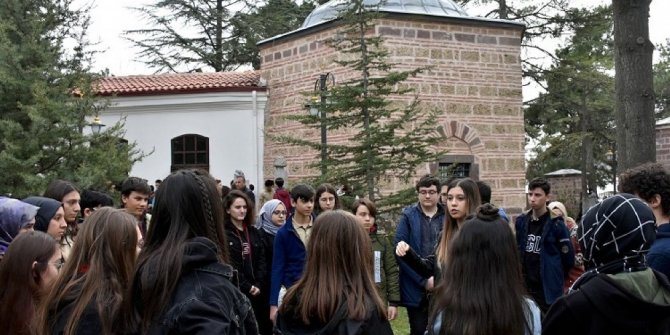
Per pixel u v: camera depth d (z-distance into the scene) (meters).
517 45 18.98
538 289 6.77
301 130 18.81
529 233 6.89
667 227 3.78
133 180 6.36
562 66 24.41
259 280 7.13
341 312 3.41
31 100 14.14
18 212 4.49
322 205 7.23
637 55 10.80
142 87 20.33
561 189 33.09
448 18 17.77
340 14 12.98
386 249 6.84
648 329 2.74
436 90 17.67
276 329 3.69
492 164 18.34
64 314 3.23
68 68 15.06
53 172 13.75
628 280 2.81
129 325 2.89
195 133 20.34
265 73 20.28
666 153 25.78
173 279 2.79
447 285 3.16
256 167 19.88
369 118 12.53
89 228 3.44
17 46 14.20
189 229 2.94
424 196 6.73
